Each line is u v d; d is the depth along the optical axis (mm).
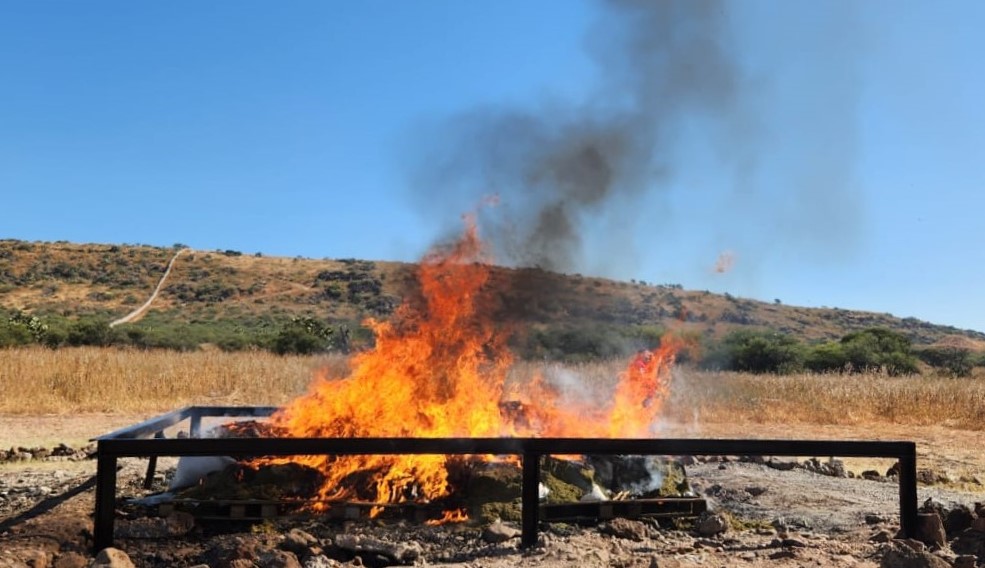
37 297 74562
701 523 8023
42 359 24438
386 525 7680
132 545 7051
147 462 11594
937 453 15867
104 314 70688
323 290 76438
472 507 7906
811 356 41906
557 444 7051
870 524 8523
